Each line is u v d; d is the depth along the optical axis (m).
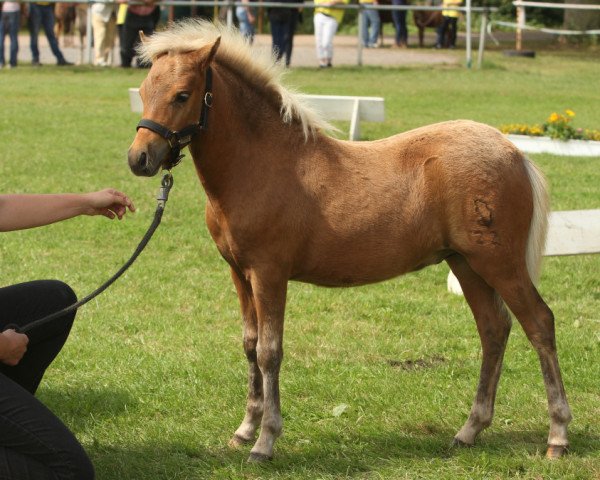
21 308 4.37
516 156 4.59
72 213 4.31
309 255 4.54
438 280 7.80
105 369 5.85
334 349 6.25
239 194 4.43
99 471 4.52
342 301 7.24
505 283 4.57
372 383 5.58
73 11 24.91
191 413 5.25
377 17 25.73
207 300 7.25
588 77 20.61
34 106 16.00
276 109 4.56
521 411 5.19
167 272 7.85
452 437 4.93
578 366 5.87
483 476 4.44
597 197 10.06
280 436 4.89
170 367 5.85
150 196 10.25
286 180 4.46
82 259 8.12
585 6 21.47
